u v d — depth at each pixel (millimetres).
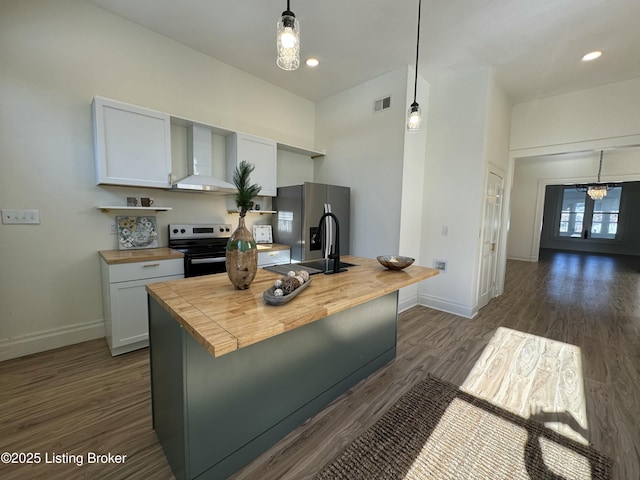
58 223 2398
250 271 1424
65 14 2305
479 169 3309
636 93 3281
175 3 2354
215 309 1158
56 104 2318
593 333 2967
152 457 1405
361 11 2350
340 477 1316
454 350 2582
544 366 2305
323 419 1693
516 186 7980
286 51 1543
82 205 2500
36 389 1909
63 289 2457
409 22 2480
